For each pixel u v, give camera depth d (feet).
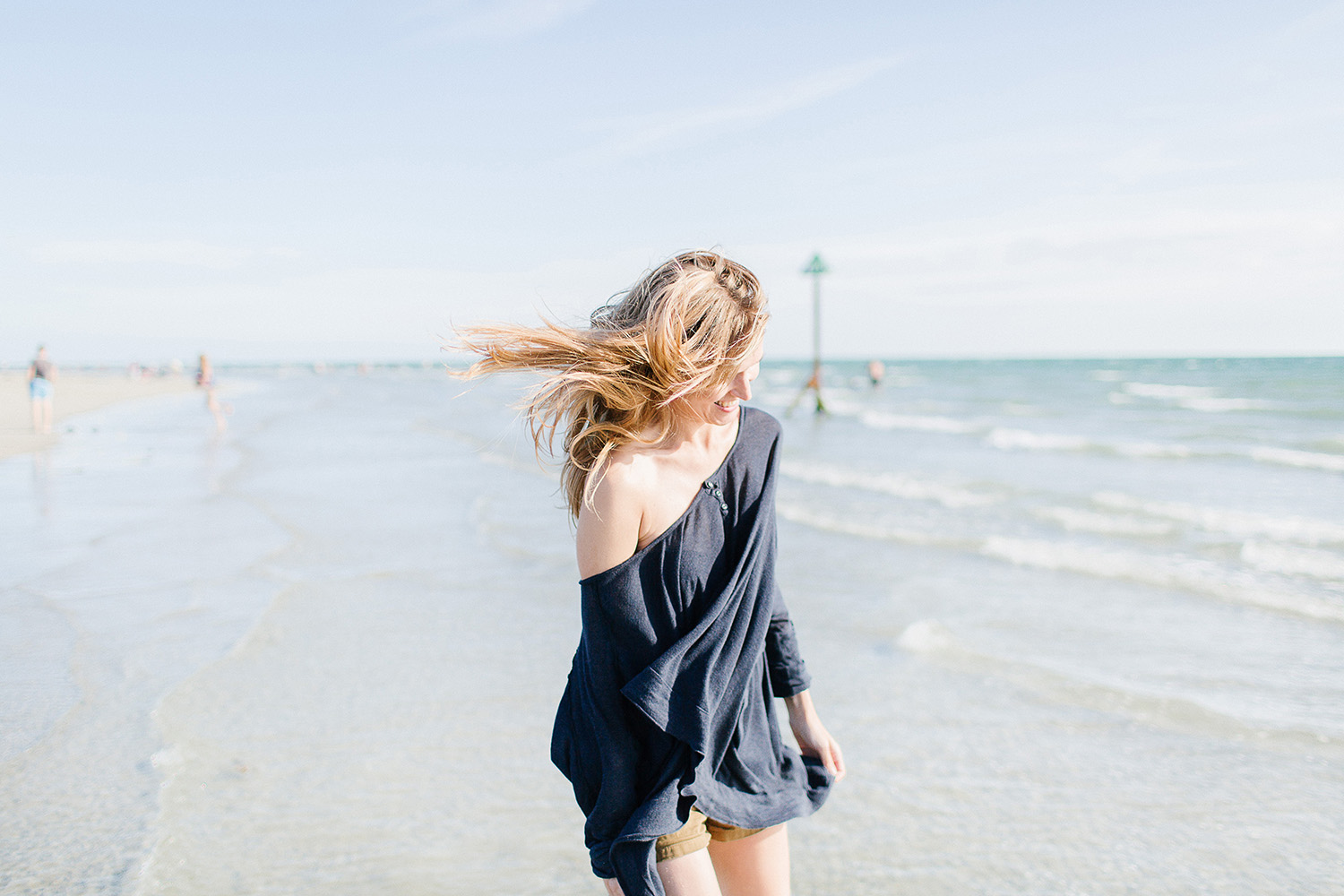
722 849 5.28
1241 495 31.73
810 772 5.75
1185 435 56.29
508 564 21.11
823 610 17.35
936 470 39.40
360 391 153.99
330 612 17.06
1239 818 9.62
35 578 19.38
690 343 4.65
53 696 12.71
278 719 12.05
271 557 21.59
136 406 92.79
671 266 4.86
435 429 63.26
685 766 4.71
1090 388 128.16
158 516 27.07
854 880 8.59
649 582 4.75
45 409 57.36
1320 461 41.22
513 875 8.48
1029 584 19.19
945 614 17.04
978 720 12.26
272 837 9.12
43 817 9.42
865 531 24.80
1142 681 13.57
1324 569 20.15
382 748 11.20
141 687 13.09
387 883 8.34
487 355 4.87
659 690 4.59
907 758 11.21
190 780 10.30
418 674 13.79
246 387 173.06
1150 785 10.41
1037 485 34.22
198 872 8.47
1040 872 8.66
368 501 30.37
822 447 50.65
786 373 229.66
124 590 18.48
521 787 10.24
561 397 4.92
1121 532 24.61
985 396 111.55
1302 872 8.57
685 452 4.91
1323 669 13.96
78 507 28.55
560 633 15.83
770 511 5.00
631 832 4.56
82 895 8.04
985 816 9.76
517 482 35.24
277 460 43.01
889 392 123.34
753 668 4.97
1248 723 11.93
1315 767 10.73
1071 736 11.75
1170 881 8.47
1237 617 16.72
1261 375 179.83
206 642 15.14
